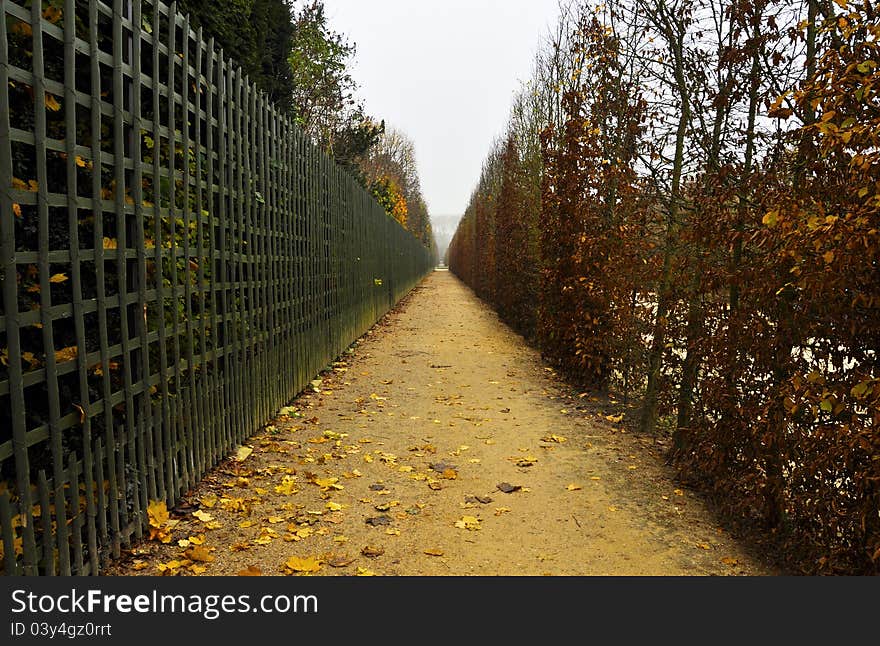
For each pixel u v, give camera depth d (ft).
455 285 138.72
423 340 40.93
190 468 12.87
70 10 8.24
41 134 7.78
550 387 26.05
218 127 14.16
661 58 16.19
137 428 10.63
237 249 15.84
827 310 9.22
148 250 10.94
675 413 18.10
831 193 9.22
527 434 18.71
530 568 10.38
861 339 8.95
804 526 9.95
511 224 47.34
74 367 8.65
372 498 13.26
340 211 32.17
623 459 16.48
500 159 61.62
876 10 8.21
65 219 9.07
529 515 12.64
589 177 24.39
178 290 12.16
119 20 9.46
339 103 59.72
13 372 7.50
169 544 10.63
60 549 8.35
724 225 12.26
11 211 7.36
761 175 11.60
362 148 63.98
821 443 9.29
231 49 16.22
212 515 11.94
